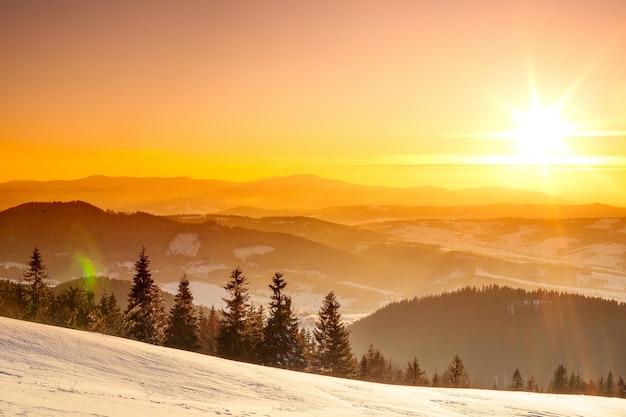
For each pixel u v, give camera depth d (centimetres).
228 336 5562
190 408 1484
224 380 2367
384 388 2962
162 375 2228
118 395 1539
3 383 1383
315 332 6241
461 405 2577
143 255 5512
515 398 2961
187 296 5800
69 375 1845
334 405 2167
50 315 5991
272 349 5569
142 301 5422
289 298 5750
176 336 5681
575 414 2530
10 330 2369
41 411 1050
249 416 1480
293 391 2370
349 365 6153
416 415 2139
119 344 2698
